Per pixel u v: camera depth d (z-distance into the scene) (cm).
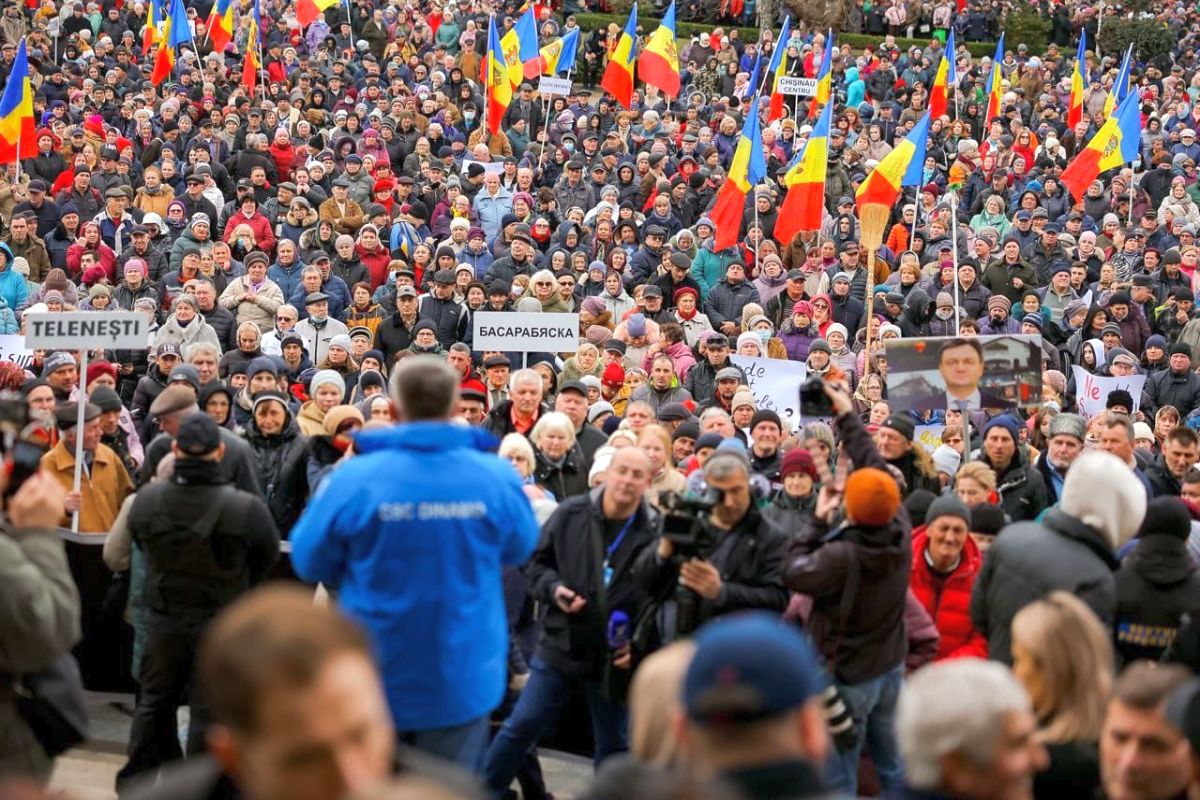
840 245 2920
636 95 4259
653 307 2312
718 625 459
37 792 445
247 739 391
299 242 2553
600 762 986
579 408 1405
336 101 3884
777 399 2031
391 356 2114
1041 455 1475
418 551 746
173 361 1742
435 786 344
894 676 905
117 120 3622
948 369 1230
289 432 1341
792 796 433
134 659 1051
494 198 3072
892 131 4134
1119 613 927
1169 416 1916
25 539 704
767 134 3725
